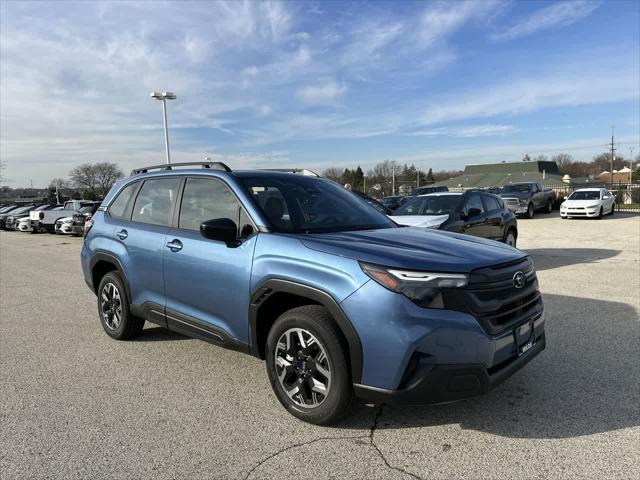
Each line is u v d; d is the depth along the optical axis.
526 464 2.77
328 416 3.14
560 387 3.77
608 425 3.18
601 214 23.03
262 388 3.95
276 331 3.38
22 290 8.48
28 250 16.02
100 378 4.20
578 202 22.92
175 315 4.21
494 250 3.38
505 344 3.05
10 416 3.50
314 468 2.79
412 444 3.02
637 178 75.56
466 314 2.85
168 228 4.38
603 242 13.32
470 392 2.87
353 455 2.91
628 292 6.90
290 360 3.34
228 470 2.78
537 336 3.43
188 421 3.38
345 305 2.96
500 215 10.05
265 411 3.52
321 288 3.07
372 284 2.89
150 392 3.89
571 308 6.07
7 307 7.11
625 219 22.33
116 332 5.18
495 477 2.66
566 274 8.45
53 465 2.86
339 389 3.06
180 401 3.71
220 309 3.77
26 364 4.58
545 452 2.89
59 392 3.91
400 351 2.79
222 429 3.26
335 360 3.05
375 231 3.79
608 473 2.66
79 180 87.75
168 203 4.50
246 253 3.56
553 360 4.32
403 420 3.33
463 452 2.92
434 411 3.45
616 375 3.97
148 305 4.54
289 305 3.62
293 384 3.37
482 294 2.92
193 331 4.08
